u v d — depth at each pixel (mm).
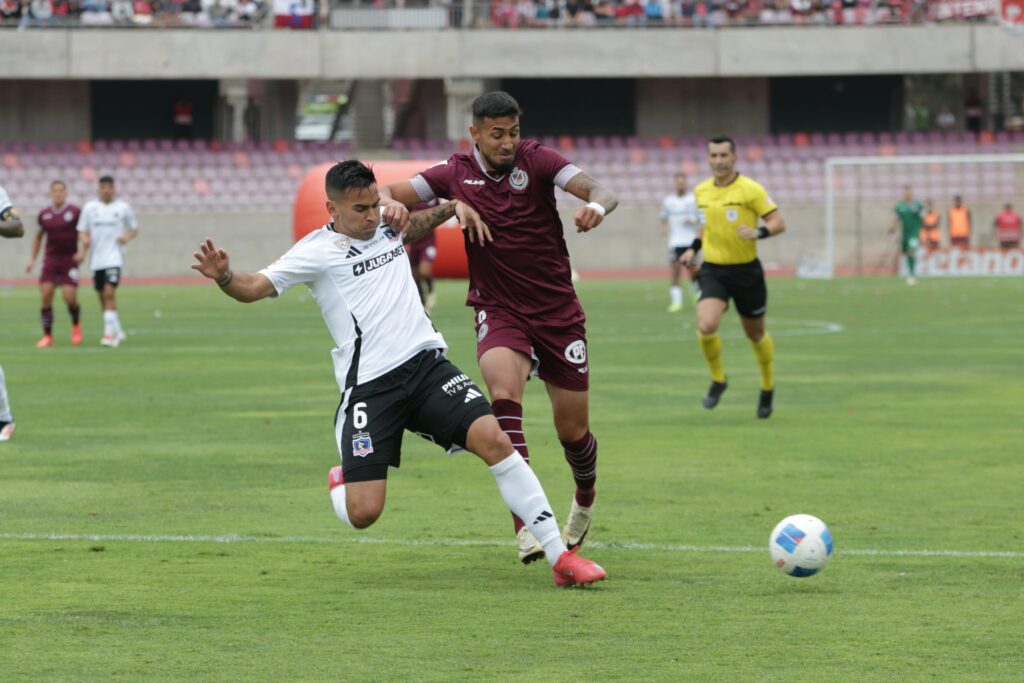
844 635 15094
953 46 125875
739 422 33312
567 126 137500
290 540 20250
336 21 125062
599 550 19531
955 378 42594
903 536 20391
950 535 20469
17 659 14180
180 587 17344
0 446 29547
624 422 33344
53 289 54906
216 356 50438
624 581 17641
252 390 39906
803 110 138000
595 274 120812
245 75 122188
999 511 22344
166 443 30016
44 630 15320
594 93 137125
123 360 48906
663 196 125875
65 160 123625
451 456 28562
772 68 126062
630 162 128625
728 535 20531
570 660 14148
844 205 125750
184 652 14453
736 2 131125
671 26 126125
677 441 30297
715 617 15852
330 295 17203
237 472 26312
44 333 54938
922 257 118125
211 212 121125
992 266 117062
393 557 19141
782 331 60562
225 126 135875
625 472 26266
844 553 19234
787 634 15125
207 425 32781
